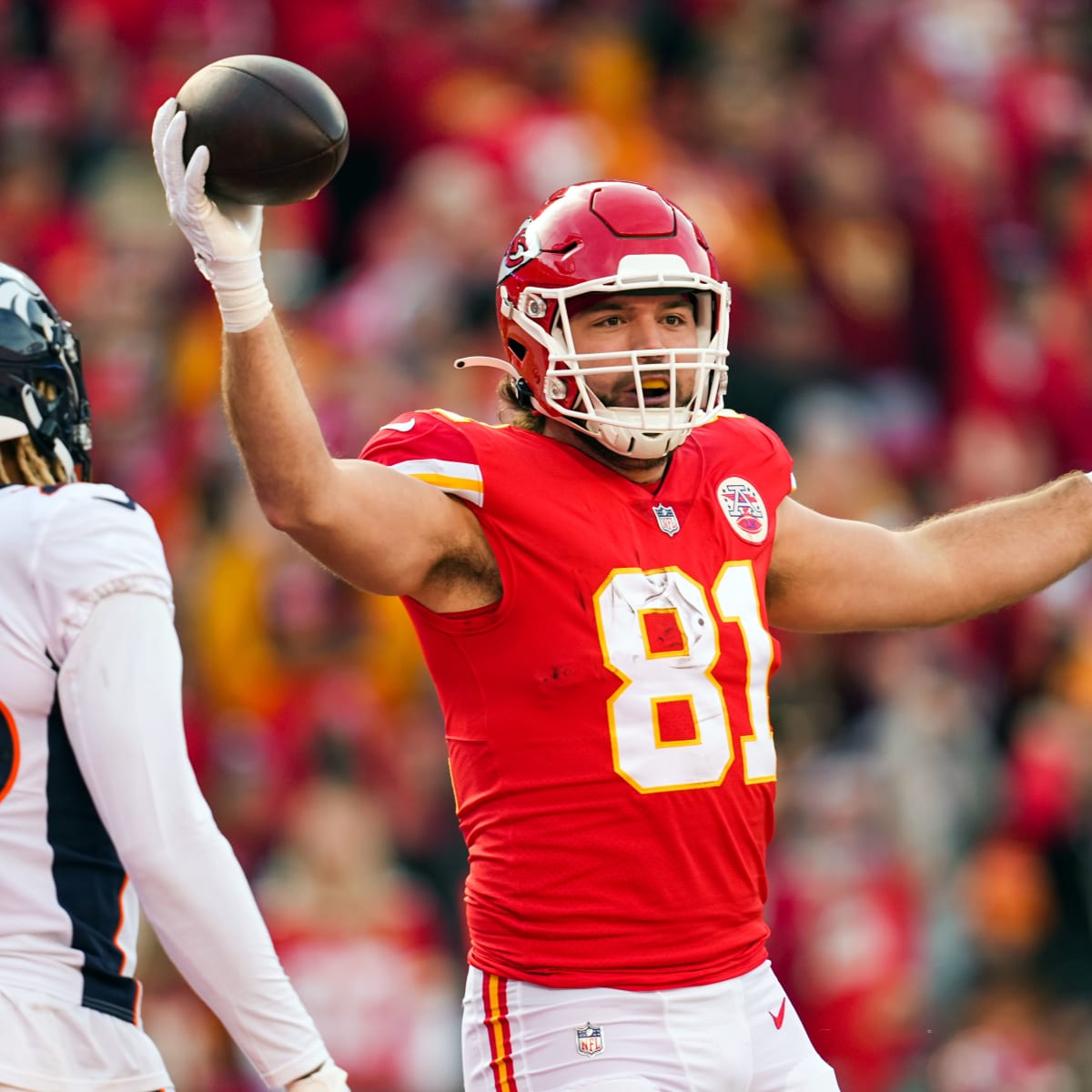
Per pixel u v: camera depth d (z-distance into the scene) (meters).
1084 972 30.00
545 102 39.41
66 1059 10.47
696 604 12.35
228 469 31.80
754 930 12.55
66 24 40.03
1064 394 40.31
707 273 12.52
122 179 37.97
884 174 40.41
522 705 12.09
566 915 11.99
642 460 12.70
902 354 39.47
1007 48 45.09
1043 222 43.56
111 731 10.50
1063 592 33.72
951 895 29.62
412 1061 25.73
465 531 12.16
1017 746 32.25
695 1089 11.97
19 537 10.76
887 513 34.31
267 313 11.09
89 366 34.66
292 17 40.91
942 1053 28.58
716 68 42.16
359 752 28.06
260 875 26.83
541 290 12.46
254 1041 10.60
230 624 29.88
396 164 39.53
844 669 30.91
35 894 10.59
